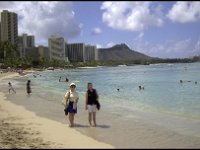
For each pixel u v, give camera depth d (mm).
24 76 125375
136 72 151625
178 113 25547
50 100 36125
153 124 20484
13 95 43312
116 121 21562
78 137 16812
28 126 19906
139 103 33250
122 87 60344
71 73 158750
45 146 14750
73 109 19641
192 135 17281
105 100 36719
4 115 24672
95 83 76125
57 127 19562
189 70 156500
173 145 15180
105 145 15188
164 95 42188
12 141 15633
